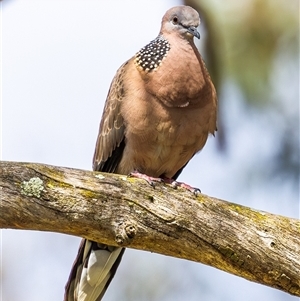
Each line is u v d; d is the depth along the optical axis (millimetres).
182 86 10906
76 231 9367
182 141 11352
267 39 13414
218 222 9680
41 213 9078
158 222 9516
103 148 11992
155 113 11023
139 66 11227
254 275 9812
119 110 11531
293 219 9930
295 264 9680
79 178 9320
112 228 9398
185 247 9648
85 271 11633
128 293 15234
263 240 9695
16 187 8977
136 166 11766
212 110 11359
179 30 11305
